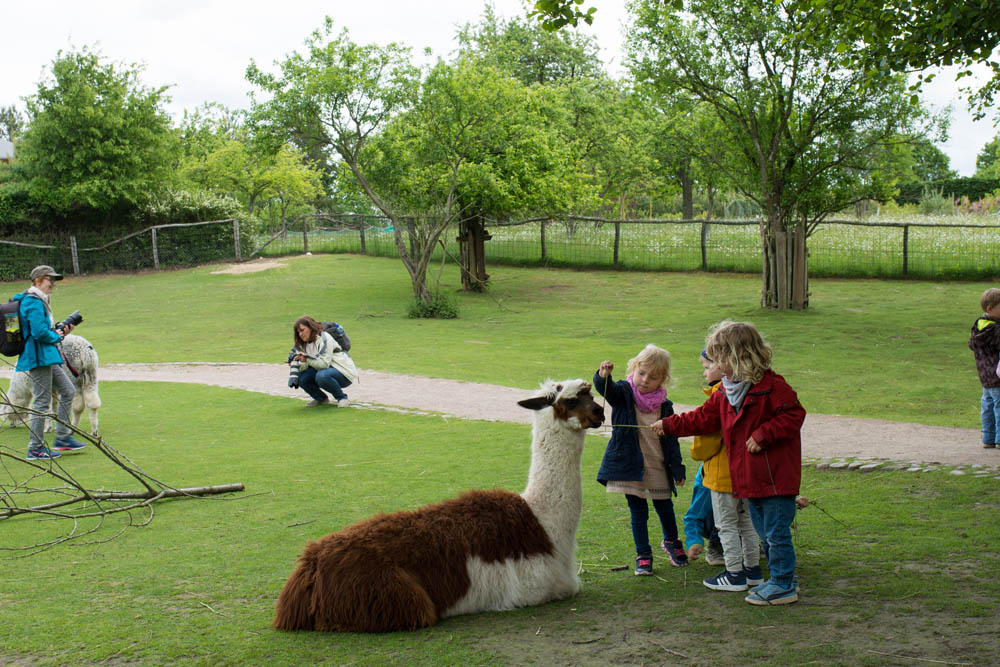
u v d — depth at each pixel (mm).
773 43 21266
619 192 50625
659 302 27016
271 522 7156
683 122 23906
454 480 8383
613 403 5672
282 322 24484
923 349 17609
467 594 4871
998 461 8375
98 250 38125
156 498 7895
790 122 23031
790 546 4820
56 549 6699
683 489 8078
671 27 22203
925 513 6629
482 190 25812
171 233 38531
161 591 5426
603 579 5562
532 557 5047
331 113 24844
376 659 4152
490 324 23281
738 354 4844
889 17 9203
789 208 23734
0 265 37062
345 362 13359
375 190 26516
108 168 37969
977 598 4688
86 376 11367
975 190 56844
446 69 24438
